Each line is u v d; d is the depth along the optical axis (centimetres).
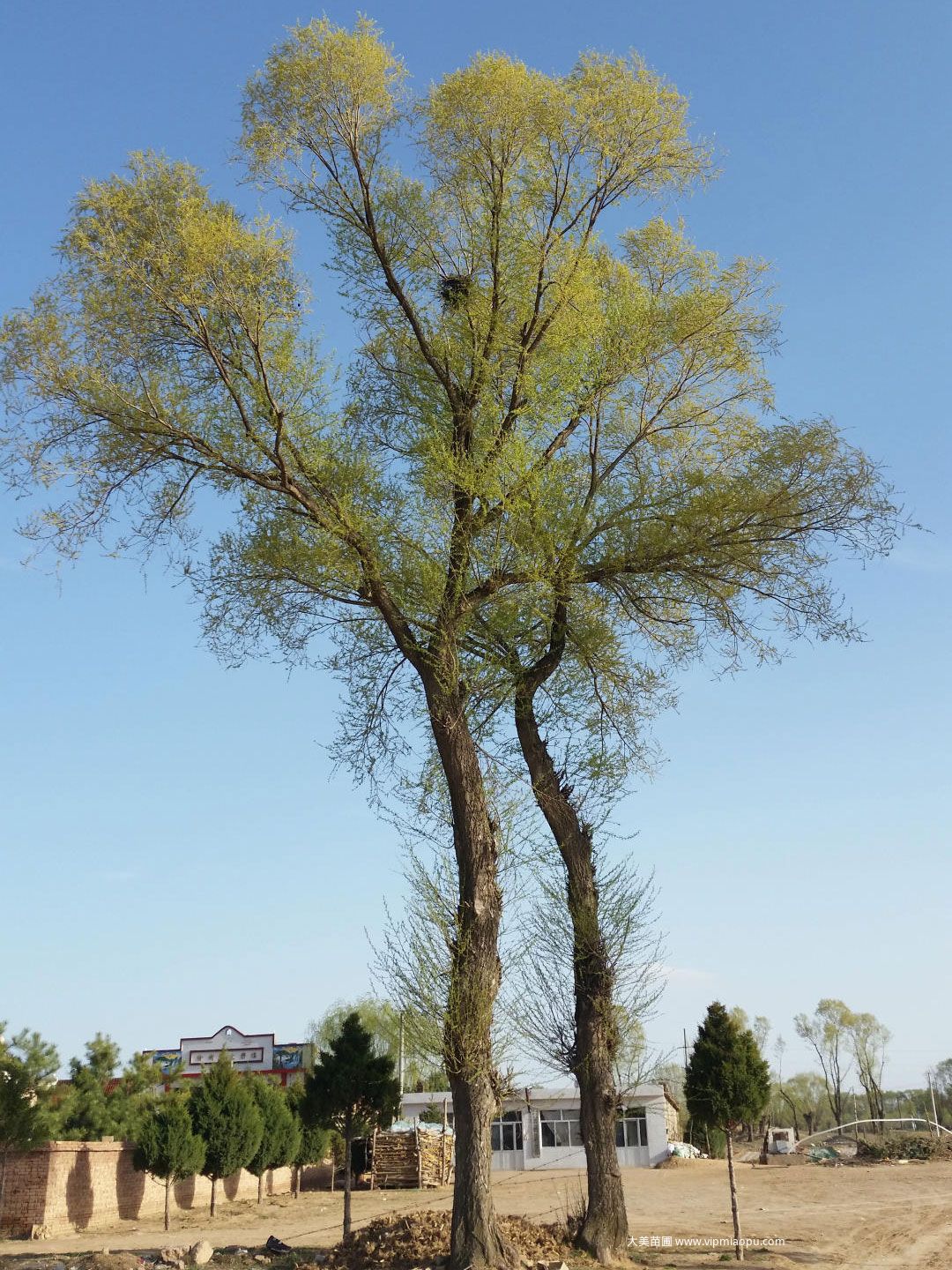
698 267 1514
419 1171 3759
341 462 1361
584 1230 1468
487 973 1320
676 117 1442
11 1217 2236
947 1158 4259
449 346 1470
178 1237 2142
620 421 1578
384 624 1481
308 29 1396
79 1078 3069
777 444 1414
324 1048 5191
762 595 1479
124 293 1235
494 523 1395
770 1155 4934
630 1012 1534
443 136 1431
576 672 1605
